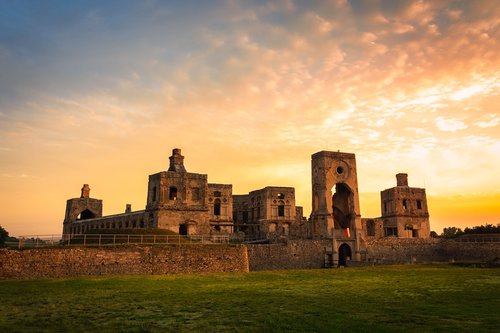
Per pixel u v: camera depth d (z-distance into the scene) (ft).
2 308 71.41
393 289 95.25
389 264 187.32
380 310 67.87
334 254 199.00
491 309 68.08
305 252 193.67
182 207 209.97
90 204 320.29
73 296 85.10
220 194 270.67
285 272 146.51
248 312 66.90
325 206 220.43
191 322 59.72
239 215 309.83
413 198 274.57
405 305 72.64
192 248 150.61
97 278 121.80
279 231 264.31
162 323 59.26
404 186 277.44
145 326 57.41
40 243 155.33
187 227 209.56
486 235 247.91
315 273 141.49
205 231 213.25
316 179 229.45
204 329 55.52
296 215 319.68
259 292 91.30
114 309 70.13
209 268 150.92
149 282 111.96
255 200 296.71
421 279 116.88
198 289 96.89
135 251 140.87
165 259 144.77
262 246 181.88
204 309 69.87
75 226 306.55
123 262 138.00
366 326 56.08
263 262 180.14
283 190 285.23
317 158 230.27
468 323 57.57
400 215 268.62
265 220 277.85
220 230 268.41
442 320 59.67
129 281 114.21
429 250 226.38
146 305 73.92
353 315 63.82
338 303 75.31
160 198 206.08
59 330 55.57
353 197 227.40
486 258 214.90
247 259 161.68
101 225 270.46
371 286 101.65
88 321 60.80
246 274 138.92
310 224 229.04
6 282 110.42
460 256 222.69
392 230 277.44
